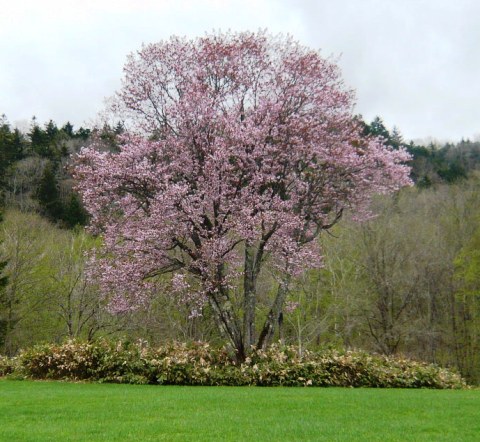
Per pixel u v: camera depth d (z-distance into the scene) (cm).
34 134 5153
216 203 1560
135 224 1605
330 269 2941
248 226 1480
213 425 751
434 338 3028
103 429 724
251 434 690
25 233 2955
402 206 3494
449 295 3088
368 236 3023
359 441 651
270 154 1616
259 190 1631
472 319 2969
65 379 1542
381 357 1661
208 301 1630
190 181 1609
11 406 938
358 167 1680
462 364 2972
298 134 1628
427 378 1538
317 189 1680
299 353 1568
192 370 1457
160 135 1709
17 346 2927
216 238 1520
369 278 2992
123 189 1592
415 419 820
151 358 1522
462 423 790
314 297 3038
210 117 1598
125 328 2600
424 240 3169
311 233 1791
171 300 2369
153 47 1738
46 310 2889
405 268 3047
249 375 1453
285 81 1725
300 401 1013
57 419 809
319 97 1712
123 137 1683
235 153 1548
